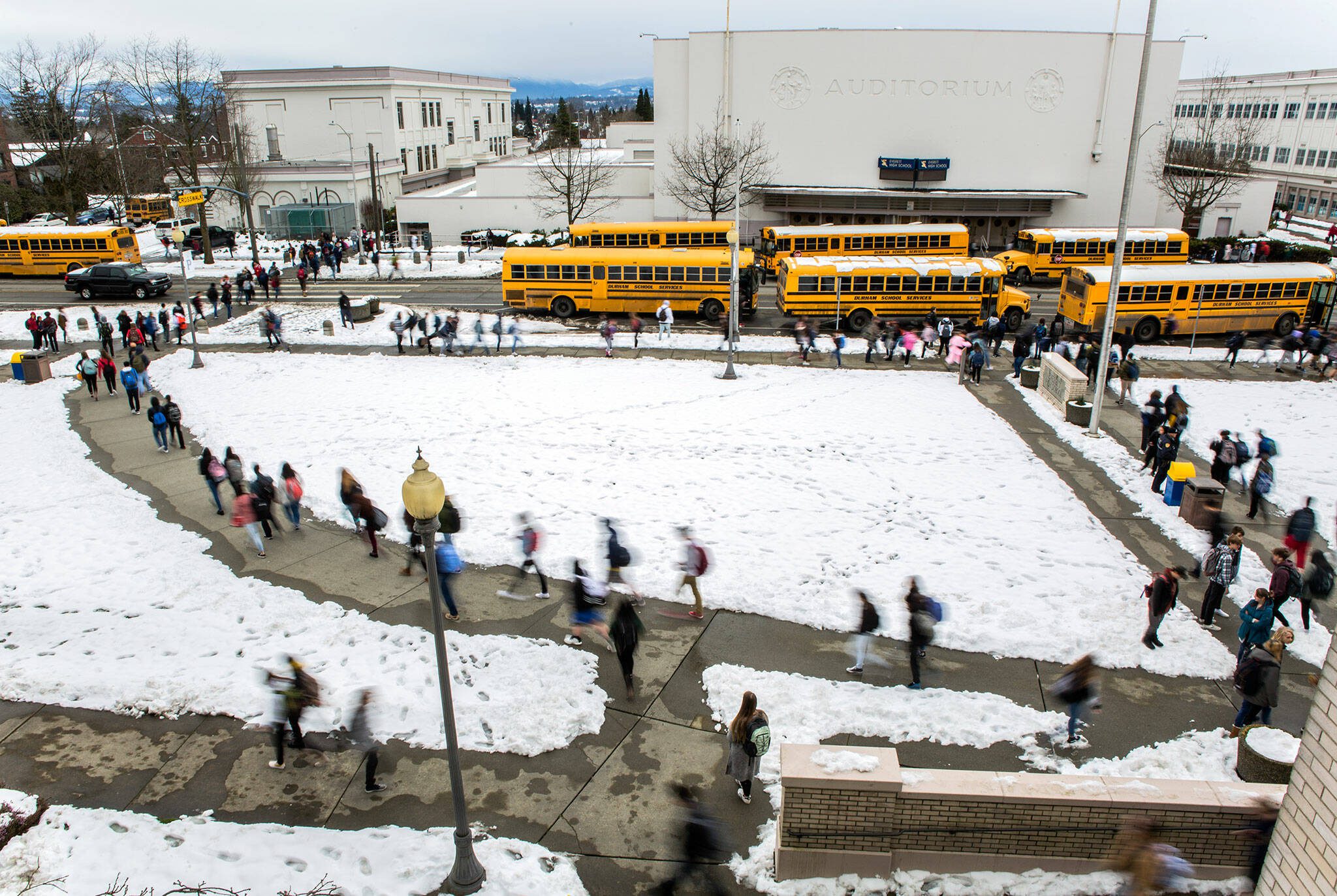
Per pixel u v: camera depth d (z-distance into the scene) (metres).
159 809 9.94
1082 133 54.22
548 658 12.84
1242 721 11.28
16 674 12.35
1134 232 43.53
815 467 20.92
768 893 8.85
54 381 29.17
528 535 14.55
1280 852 7.26
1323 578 13.23
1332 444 22.50
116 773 10.51
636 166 60.81
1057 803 8.48
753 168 53.34
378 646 13.19
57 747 10.97
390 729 11.29
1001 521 17.84
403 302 41.44
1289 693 12.12
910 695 11.98
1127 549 16.67
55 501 18.95
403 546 16.72
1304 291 33.09
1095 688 10.62
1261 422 24.44
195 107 62.97
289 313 39.09
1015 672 12.60
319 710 11.60
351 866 9.06
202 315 37.69
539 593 14.83
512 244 55.25
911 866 8.91
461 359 31.72
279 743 10.55
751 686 12.19
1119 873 8.58
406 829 9.61
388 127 71.00
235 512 15.84
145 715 11.57
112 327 36.22
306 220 63.91
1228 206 55.25
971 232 57.50
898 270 35.16
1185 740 11.08
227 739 11.13
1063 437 23.19
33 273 47.00
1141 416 22.97
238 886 8.73
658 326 36.44
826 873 8.93
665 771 10.64
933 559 16.11
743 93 55.00
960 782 8.66
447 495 19.03
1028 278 44.69
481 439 22.97
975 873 8.88
